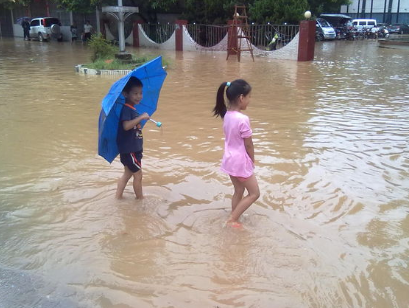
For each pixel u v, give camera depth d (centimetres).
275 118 736
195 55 1928
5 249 324
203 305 264
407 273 298
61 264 306
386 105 845
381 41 2630
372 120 721
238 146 348
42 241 336
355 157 533
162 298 270
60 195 420
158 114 761
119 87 353
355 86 1077
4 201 405
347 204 403
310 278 292
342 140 605
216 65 1527
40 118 721
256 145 581
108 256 316
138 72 373
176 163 512
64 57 1795
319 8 3067
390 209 394
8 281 285
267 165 504
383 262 311
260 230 355
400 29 3559
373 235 348
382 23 4194
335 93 977
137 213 385
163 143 591
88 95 934
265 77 1227
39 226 360
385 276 295
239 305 264
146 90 407
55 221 369
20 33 3347
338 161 519
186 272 298
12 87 1030
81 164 506
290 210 392
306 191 432
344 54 2006
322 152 552
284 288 281
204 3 2284
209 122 707
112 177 468
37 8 3161
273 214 384
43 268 301
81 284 284
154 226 361
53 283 284
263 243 335
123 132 380
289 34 1942
